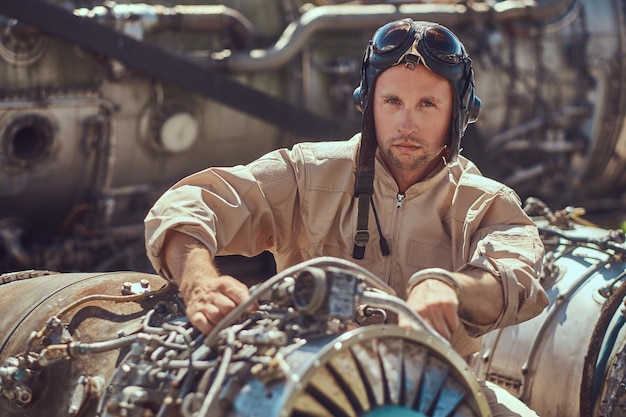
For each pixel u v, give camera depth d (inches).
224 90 347.9
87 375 110.7
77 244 335.6
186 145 350.0
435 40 114.3
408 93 115.8
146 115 339.9
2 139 313.0
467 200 122.3
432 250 123.0
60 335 115.0
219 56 354.3
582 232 191.5
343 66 377.4
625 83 444.5
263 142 374.0
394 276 123.2
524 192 446.0
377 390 92.1
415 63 115.0
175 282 114.1
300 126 366.9
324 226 123.2
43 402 113.0
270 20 382.6
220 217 117.2
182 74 337.7
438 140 118.4
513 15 415.5
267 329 97.1
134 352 102.8
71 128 326.0
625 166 461.1
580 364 162.9
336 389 90.6
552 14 425.4
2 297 131.3
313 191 123.0
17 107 313.4
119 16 327.6
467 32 409.7
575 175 447.2
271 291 101.1
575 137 442.3
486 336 177.8
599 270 177.5
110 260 341.7
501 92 420.8
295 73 372.8
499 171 428.5
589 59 437.4
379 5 387.9
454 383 97.0
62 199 334.6
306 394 89.5
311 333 97.9
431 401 94.5
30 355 113.2
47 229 342.0
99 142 332.2
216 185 119.1
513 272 111.2
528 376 168.4
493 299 107.9
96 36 319.0
